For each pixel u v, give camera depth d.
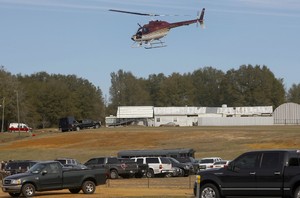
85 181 77.75
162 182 106.50
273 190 55.50
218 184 58.00
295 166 55.25
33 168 76.62
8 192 75.12
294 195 54.72
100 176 78.69
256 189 56.31
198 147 198.38
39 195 76.94
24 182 74.31
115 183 104.62
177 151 148.12
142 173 125.31
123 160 124.25
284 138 199.00
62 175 76.44
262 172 56.12
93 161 123.38
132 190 84.38
